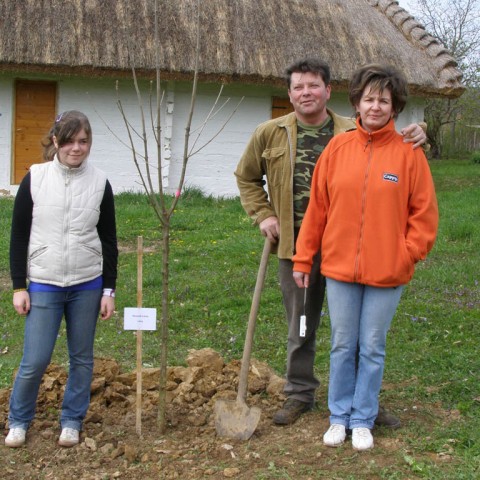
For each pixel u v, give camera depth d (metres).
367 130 3.72
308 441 3.89
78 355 3.96
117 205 11.80
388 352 5.48
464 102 25.55
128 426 4.14
